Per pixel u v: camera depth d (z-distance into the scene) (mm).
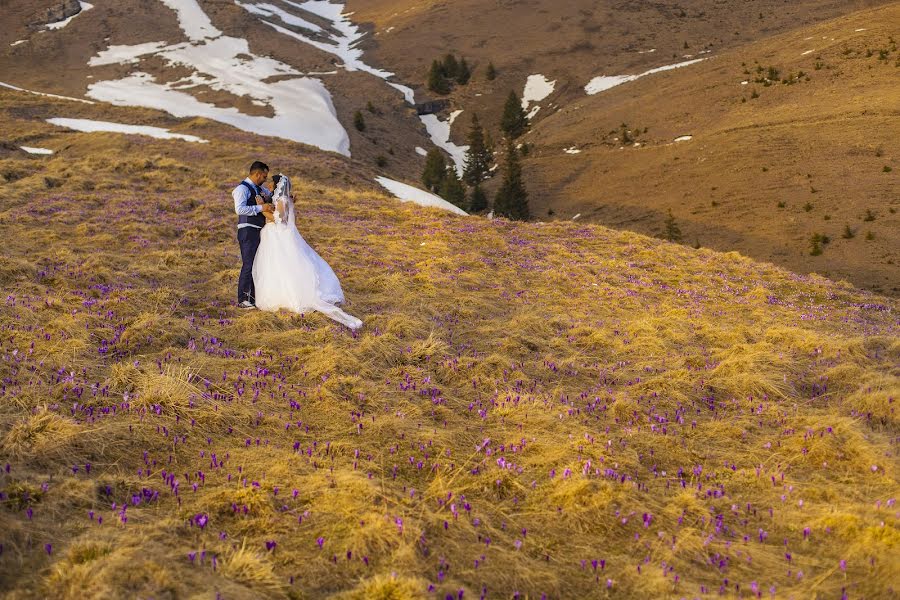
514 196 98188
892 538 4598
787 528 5043
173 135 54406
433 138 149250
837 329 12422
